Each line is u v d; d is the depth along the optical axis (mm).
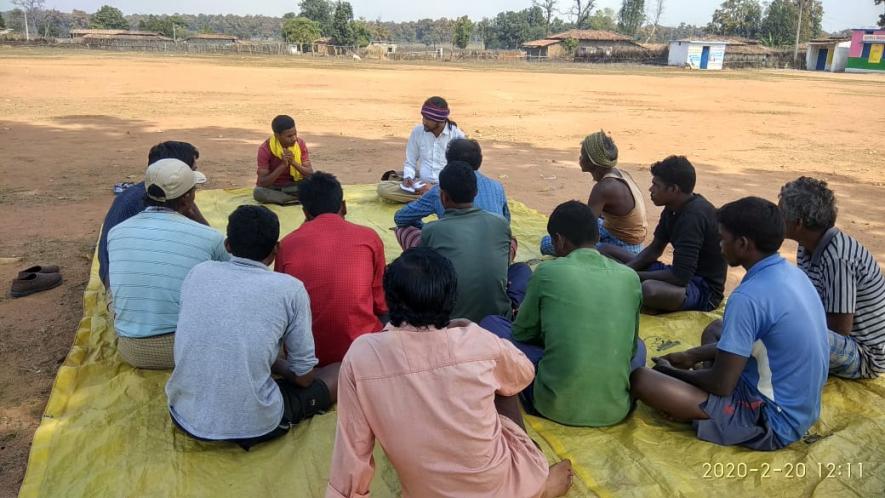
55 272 5559
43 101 19594
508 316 4062
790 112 22984
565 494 2887
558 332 3266
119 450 3152
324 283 3518
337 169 10930
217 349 2965
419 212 5094
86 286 5488
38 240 6715
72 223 7352
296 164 7246
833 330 3789
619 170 5406
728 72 59000
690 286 4750
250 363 2980
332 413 3494
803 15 90375
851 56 62094
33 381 4000
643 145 14742
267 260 3238
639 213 5320
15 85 24219
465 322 2547
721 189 10156
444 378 2266
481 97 26047
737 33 100625
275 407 3123
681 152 13883
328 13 111875
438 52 79438
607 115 20859
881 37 59781
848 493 2920
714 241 4602
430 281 2256
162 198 3713
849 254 3680
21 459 3287
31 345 4441
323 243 3549
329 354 3607
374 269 3787
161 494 2891
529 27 110062
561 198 9219
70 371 3734
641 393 3404
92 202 8312
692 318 4727
